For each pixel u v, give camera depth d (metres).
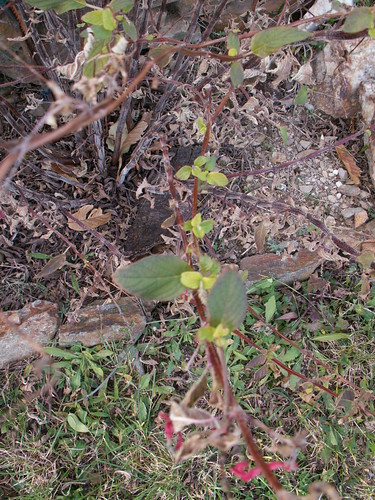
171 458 0.61
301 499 0.27
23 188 0.62
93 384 0.64
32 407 0.62
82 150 0.67
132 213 0.70
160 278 0.33
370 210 0.74
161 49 0.45
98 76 0.32
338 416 0.64
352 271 0.71
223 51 0.74
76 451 0.61
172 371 0.65
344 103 0.75
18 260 0.67
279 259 0.69
